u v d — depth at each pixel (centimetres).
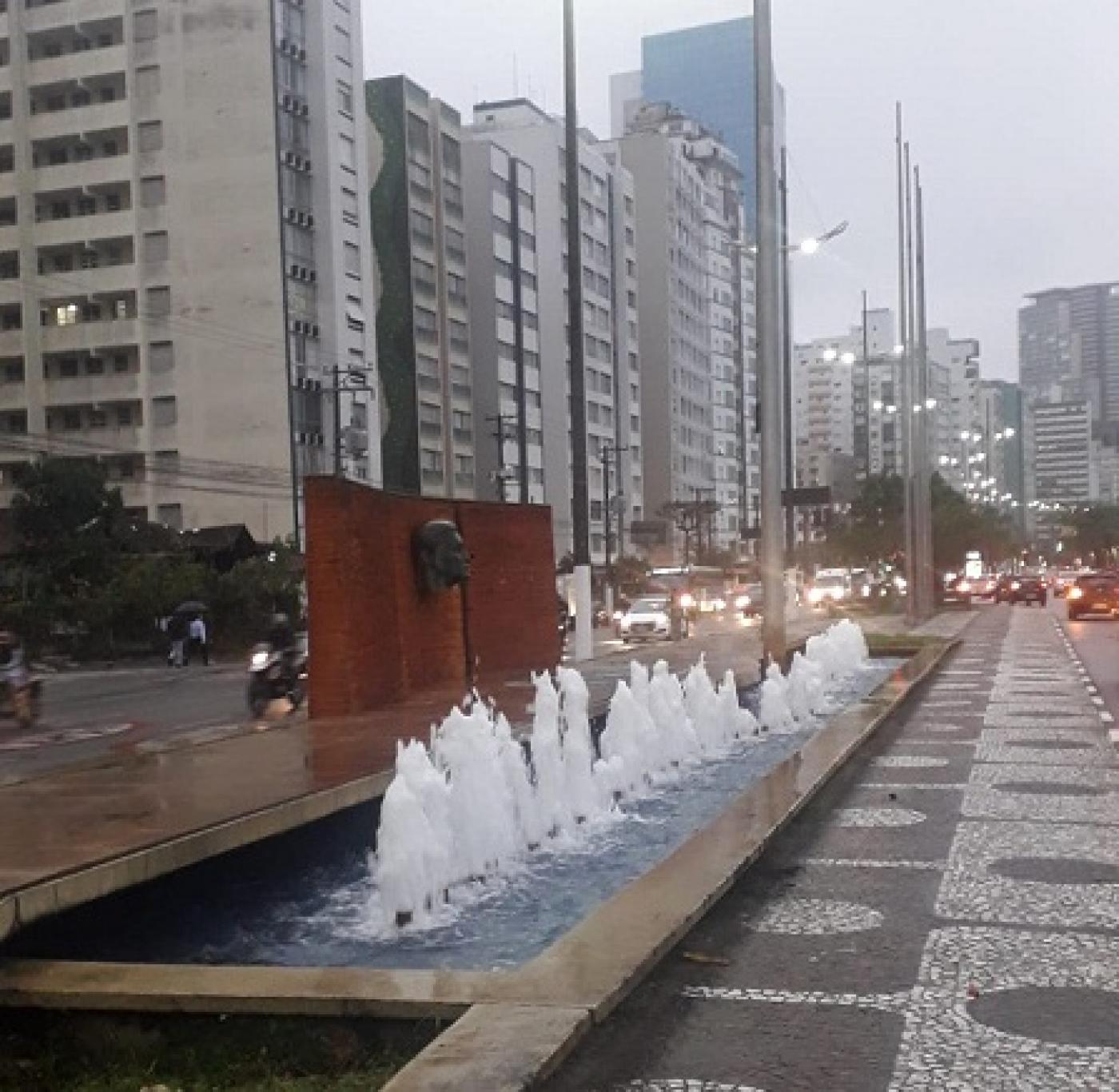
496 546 2075
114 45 6016
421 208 7388
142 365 5928
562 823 1031
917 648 2977
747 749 1531
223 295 5831
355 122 6359
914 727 1614
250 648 4544
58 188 6041
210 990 542
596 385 9375
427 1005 526
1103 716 1680
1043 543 15938
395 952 707
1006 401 16675
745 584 8338
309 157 6031
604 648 3828
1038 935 672
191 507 5875
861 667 2625
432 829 798
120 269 5975
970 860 855
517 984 550
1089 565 12975
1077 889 770
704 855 820
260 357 5781
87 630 4328
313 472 5925
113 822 806
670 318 10500
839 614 5219
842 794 1124
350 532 1460
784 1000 566
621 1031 523
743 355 12356
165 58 5903
